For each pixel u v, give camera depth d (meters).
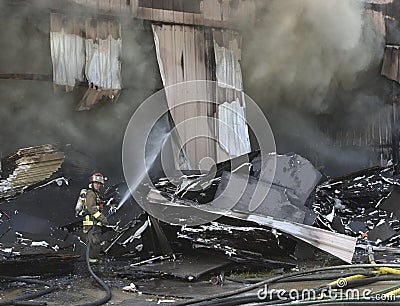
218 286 7.23
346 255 8.01
